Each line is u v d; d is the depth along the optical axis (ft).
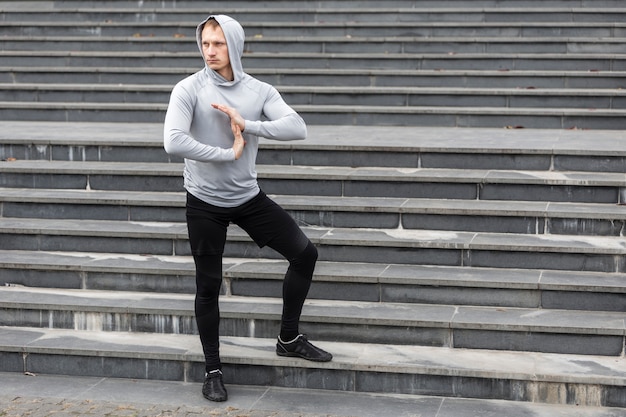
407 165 26.40
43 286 23.39
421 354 20.30
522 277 21.68
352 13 41.24
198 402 19.63
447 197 24.95
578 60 35.68
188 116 18.39
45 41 40.57
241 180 18.89
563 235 23.29
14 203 25.76
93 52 38.88
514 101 33.17
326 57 37.42
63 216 25.59
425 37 39.06
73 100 35.35
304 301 20.89
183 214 25.08
